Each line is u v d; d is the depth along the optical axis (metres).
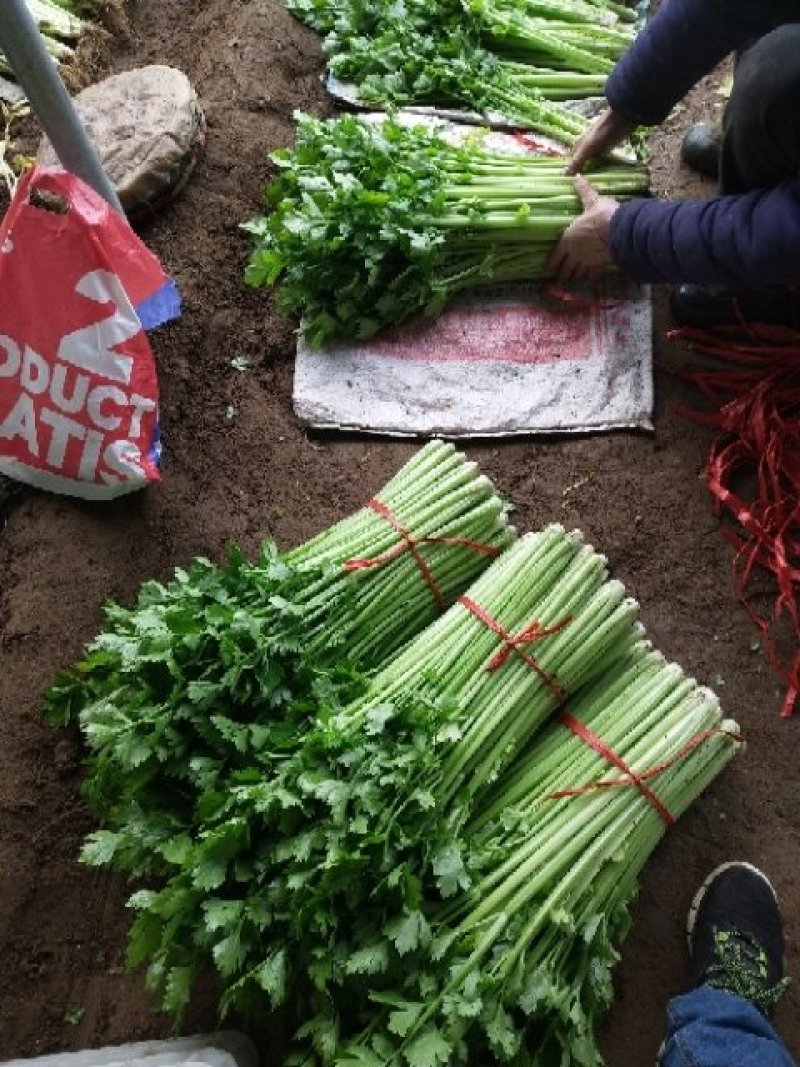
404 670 1.02
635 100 1.25
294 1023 1.04
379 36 1.55
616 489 1.34
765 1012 1.06
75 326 1.14
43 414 1.21
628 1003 1.10
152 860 0.96
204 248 1.47
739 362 1.38
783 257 1.08
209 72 1.60
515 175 1.37
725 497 1.29
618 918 1.01
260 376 1.41
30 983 1.10
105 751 0.98
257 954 0.89
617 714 1.04
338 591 1.05
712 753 1.05
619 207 1.26
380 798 0.89
